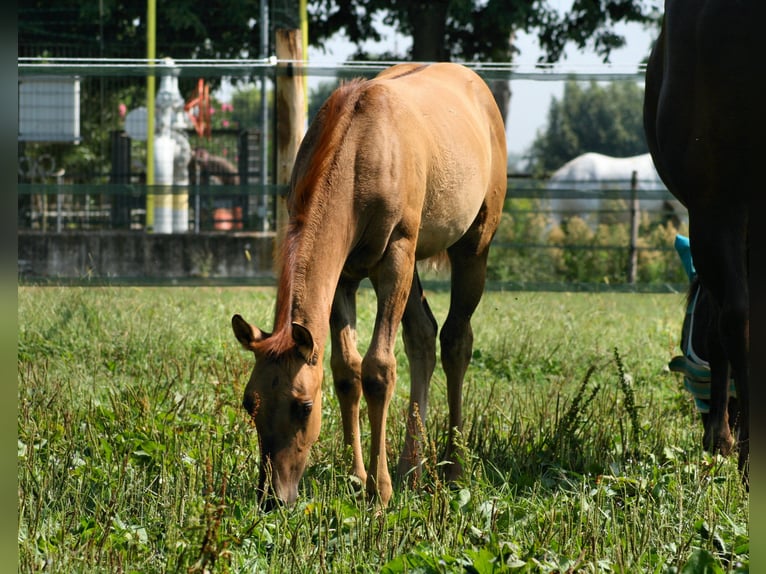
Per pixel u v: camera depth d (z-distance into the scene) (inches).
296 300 232.4
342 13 1107.3
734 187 262.7
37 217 932.6
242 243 776.3
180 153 890.7
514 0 1023.6
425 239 287.1
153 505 224.1
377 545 204.8
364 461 286.7
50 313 475.8
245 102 998.4
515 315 568.7
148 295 586.2
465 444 282.5
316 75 498.3
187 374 382.9
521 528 217.2
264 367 223.0
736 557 201.3
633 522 214.1
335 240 242.2
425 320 291.4
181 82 1027.9
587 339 501.0
